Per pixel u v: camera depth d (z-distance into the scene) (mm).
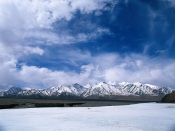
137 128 28078
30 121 34625
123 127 28953
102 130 26688
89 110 59000
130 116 42250
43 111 54500
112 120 36094
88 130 26828
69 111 54562
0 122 33656
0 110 58125
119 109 63906
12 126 29766
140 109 63250
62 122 33406
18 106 76250
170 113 48938
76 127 28906
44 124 31594
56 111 54625
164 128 28172
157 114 46562
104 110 58562
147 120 36031
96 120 35969
